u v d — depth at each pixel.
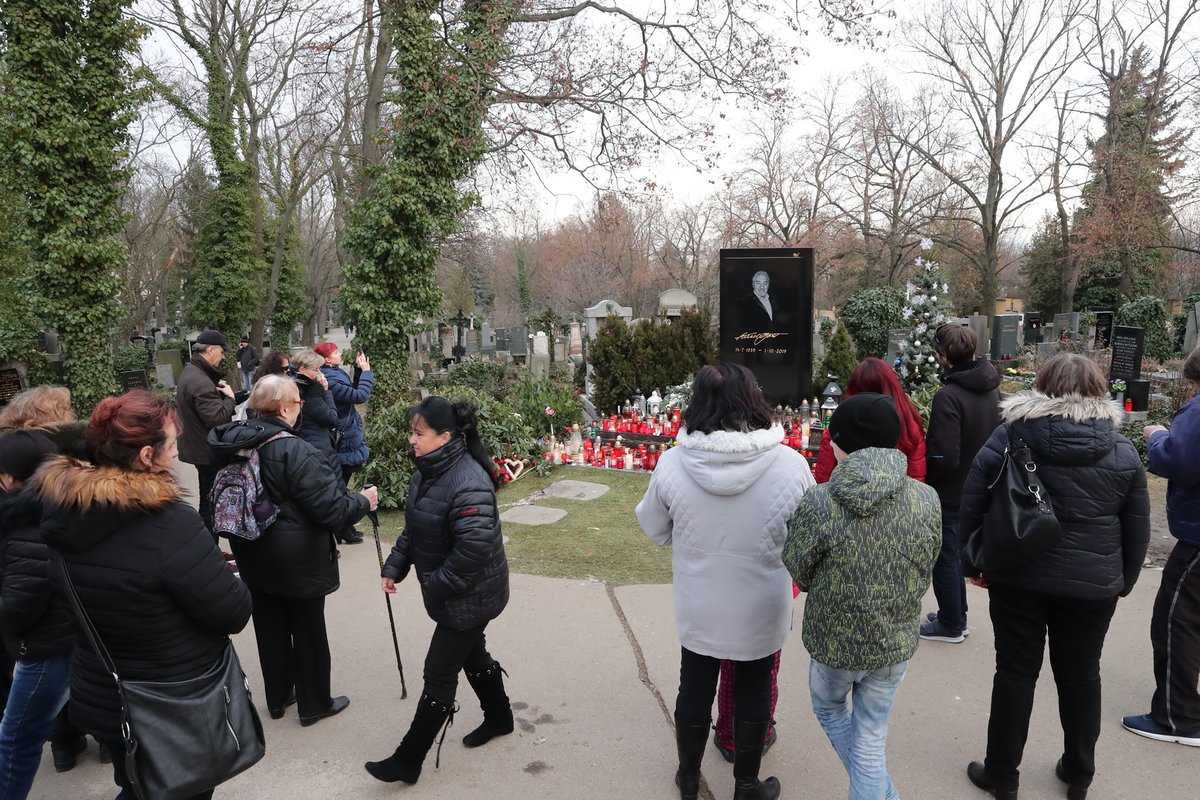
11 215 16.25
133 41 12.98
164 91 20.70
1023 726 2.72
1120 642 4.05
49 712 2.64
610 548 5.83
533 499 7.38
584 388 16.17
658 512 2.70
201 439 5.38
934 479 3.86
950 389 3.81
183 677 2.17
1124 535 2.65
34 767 2.67
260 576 3.21
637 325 12.00
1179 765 3.00
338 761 3.16
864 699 2.42
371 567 5.59
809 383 10.01
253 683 3.92
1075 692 2.71
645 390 11.48
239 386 22.44
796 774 2.99
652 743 3.24
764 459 2.46
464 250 32.72
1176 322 22.55
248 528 3.07
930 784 2.92
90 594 2.04
